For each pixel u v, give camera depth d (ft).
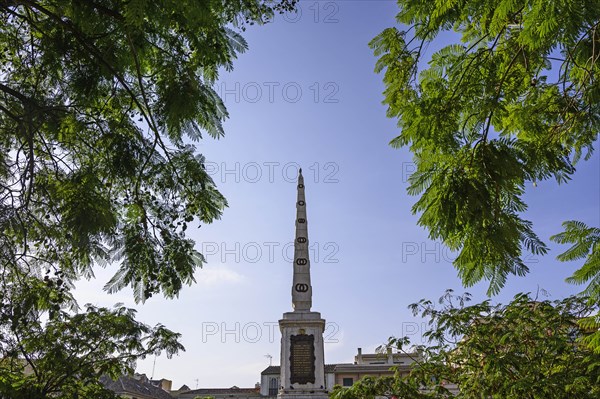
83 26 24.47
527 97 22.08
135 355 51.47
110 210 26.73
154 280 28.09
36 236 29.30
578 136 21.97
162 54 27.43
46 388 45.55
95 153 30.17
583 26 15.38
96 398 49.24
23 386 41.55
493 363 39.29
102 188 27.81
